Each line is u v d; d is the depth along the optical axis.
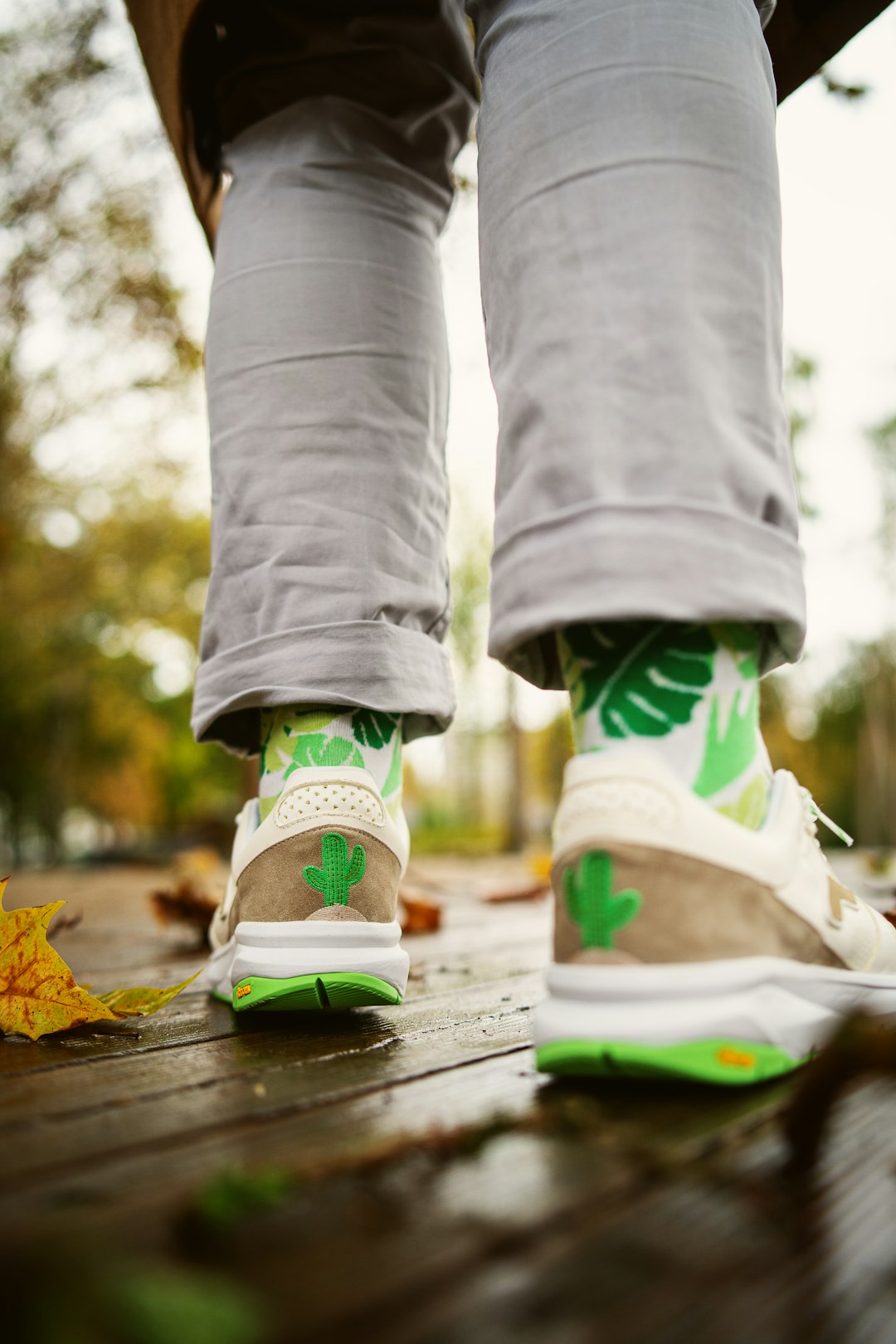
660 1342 0.37
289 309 1.07
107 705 20.69
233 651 1.04
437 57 1.15
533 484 0.75
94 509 11.38
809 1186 0.51
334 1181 0.51
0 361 7.01
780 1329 0.38
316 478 1.05
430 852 10.54
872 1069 0.51
